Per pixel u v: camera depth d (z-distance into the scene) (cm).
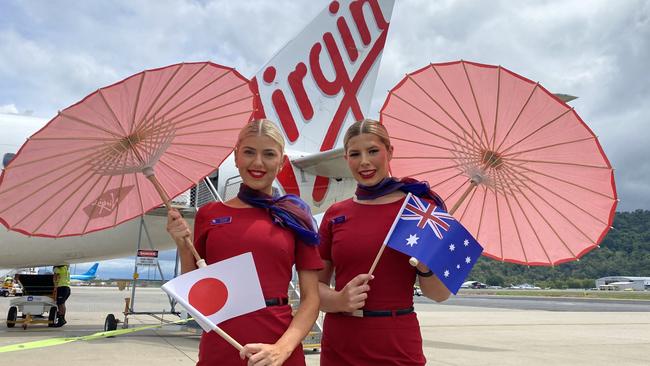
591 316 2111
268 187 271
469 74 316
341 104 1641
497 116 318
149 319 1542
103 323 1345
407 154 345
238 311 236
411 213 285
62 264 1209
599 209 302
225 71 318
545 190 317
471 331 1327
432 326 1476
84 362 690
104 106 281
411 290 292
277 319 249
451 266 273
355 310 278
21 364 666
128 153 304
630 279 11988
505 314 2181
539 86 304
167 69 290
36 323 1176
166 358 737
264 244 252
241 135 270
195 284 237
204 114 332
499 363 780
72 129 280
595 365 783
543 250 320
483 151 329
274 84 1515
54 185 293
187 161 340
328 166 1293
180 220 274
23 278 1211
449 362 779
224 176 1193
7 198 285
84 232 312
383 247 271
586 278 16012
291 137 1524
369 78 1711
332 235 312
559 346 1017
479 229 335
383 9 1750
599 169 301
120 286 1211
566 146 309
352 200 317
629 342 1112
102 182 307
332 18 1655
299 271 266
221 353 241
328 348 294
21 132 1095
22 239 1048
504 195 329
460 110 326
